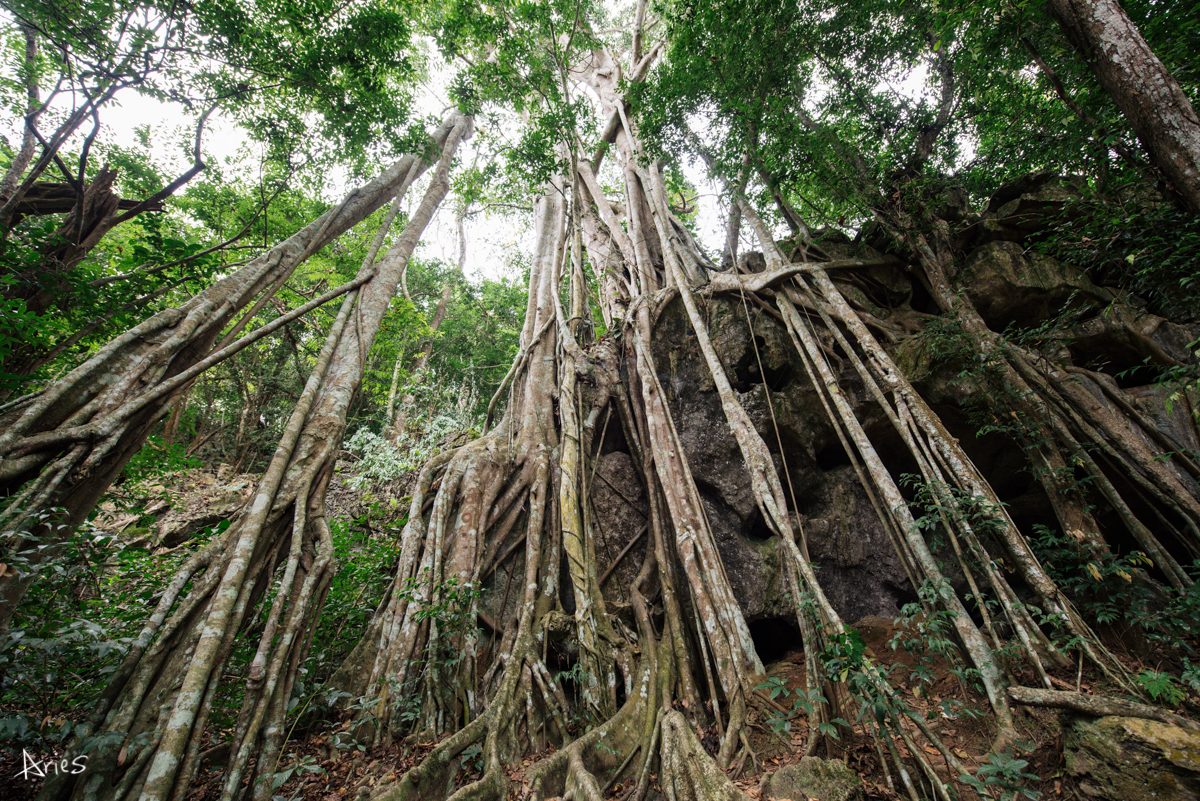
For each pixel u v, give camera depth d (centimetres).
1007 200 758
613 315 1054
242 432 1438
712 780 373
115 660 454
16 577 363
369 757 472
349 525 902
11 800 342
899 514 530
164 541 921
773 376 795
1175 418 618
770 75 805
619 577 734
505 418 895
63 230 632
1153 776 288
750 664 511
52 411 414
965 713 438
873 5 771
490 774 421
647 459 787
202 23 637
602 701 532
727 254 1059
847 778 345
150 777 316
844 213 814
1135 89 372
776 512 560
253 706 390
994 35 631
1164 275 446
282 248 659
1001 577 473
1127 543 620
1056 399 595
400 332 1452
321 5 703
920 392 683
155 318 506
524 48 1003
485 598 679
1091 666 426
